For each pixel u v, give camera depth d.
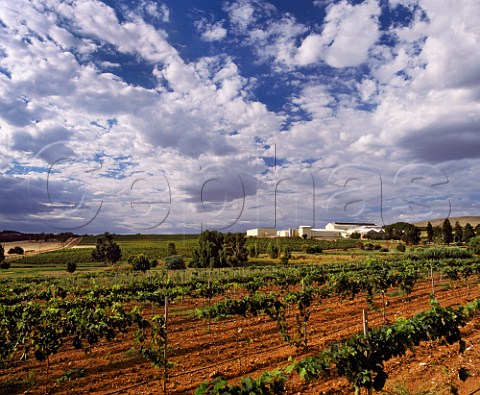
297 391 6.95
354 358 5.50
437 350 8.81
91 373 8.44
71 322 8.70
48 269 49.56
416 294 18.62
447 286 20.56
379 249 66.00
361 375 5.40
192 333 11.72
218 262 49.66
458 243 75.56
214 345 10.40
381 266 28.84
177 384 7.70
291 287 22.88
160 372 8.37
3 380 8.09
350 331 11.43
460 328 10.70
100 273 38.50
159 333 8.26
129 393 7.32
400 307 15.29
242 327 12.44
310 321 13.12
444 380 7.01
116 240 97.12
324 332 11.54
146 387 7.60
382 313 14.11
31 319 8.63
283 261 48.56
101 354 9.82
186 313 14.98
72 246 74.50
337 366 5.45
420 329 6.61
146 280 25.78
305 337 10.07
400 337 6.20
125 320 8.95
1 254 50.50
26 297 17.50
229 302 10.78
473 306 7.80
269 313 10.62
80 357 9.59
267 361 8.88
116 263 57.62
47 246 73.62
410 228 74.81
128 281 29.12
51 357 9.61
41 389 7.62
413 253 50.28
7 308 10.13
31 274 40.62
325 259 52.28
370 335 6.00
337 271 27.61
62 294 18.44
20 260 59.22
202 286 18.19
